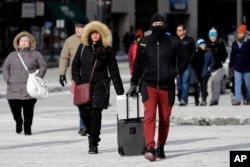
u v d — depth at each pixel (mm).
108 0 90625
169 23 139125
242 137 27016
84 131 28203
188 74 39250
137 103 22453
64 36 110500
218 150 23641
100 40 22984
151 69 21266
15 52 28812
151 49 21344
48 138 27641
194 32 142750
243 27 37125
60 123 33125
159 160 21734
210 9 148375
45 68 28688
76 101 23141
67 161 21891
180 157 22219
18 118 28969
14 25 99375
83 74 23031
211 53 38750
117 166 20812
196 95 40312
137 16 131125
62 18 106188
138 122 22547
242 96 40500
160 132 21828
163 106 21547
